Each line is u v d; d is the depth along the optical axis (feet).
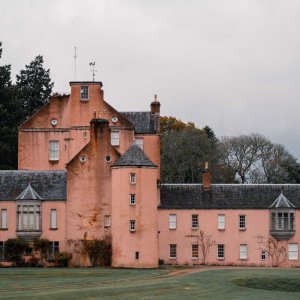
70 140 348.18
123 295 212.64
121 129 346.54
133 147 320.29
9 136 411.75
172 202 351.46
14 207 322.55
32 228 320.29
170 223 349.82
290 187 357.61
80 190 321.93
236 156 525.34
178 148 505.66
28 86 476.95
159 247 348.18
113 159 323.16
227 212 349.61
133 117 360.89
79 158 323.16
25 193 322.14
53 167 348.18
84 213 320.50
